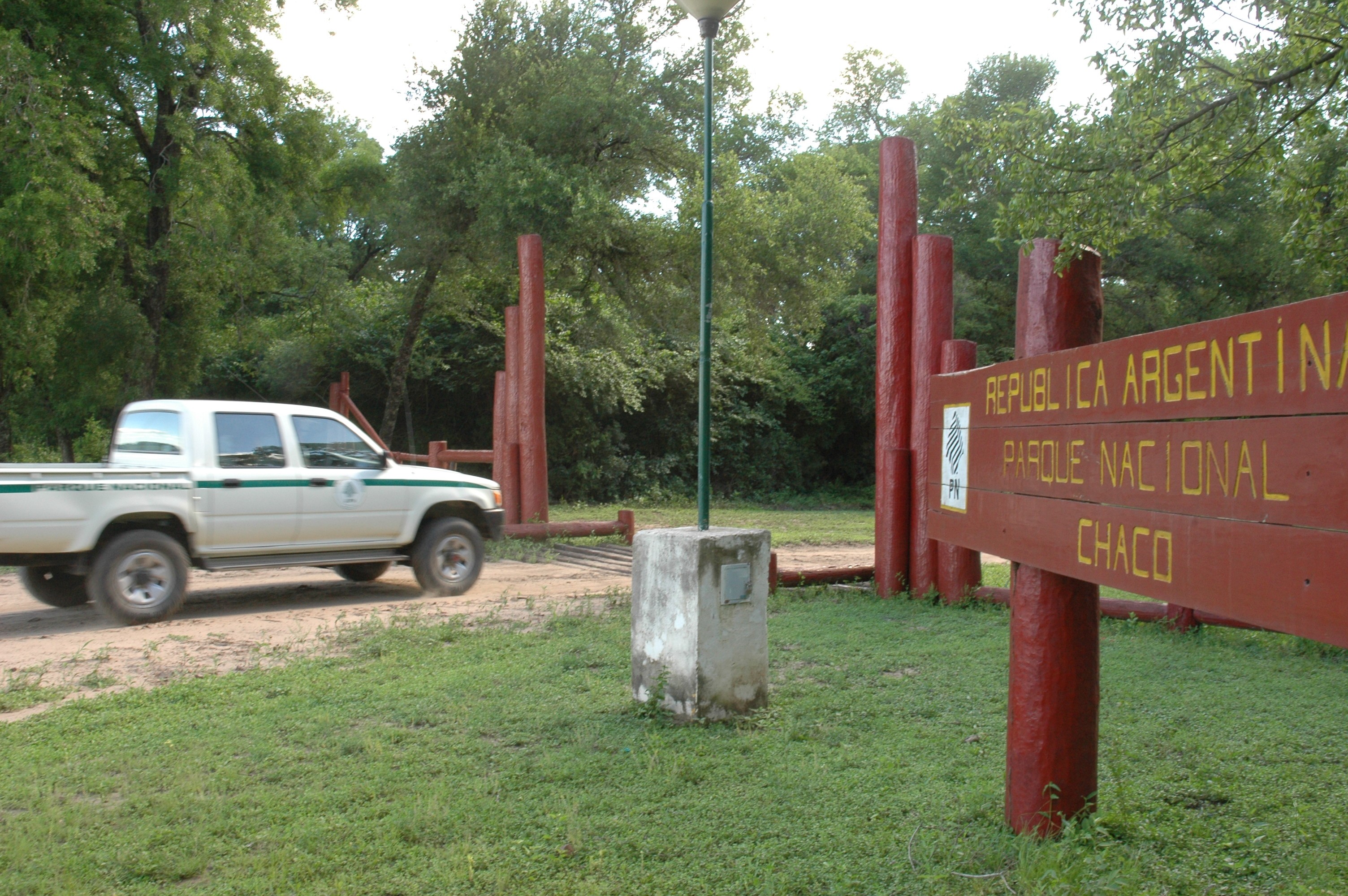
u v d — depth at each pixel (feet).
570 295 92.79
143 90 64.34
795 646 25.52
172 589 28.53
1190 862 12.03
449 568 34.53
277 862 12.29
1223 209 94.12
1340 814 13.69
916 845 12.63
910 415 33.83
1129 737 17.53
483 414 96.37
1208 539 8.95
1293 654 25.07
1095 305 12.85
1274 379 8.16
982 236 106.73
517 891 11.48
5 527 25.81
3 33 51.52
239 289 70.79
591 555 48.06
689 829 13.25
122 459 30.96
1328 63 24.99
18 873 12.00
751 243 78.48
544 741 17.30
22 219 49.57
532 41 76.54
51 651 24.67
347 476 32.01
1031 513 12.24
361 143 95.86
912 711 19.30
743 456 111.65
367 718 18.80
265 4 66.44
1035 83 115.96
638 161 76.28
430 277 81.00
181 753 16.58
